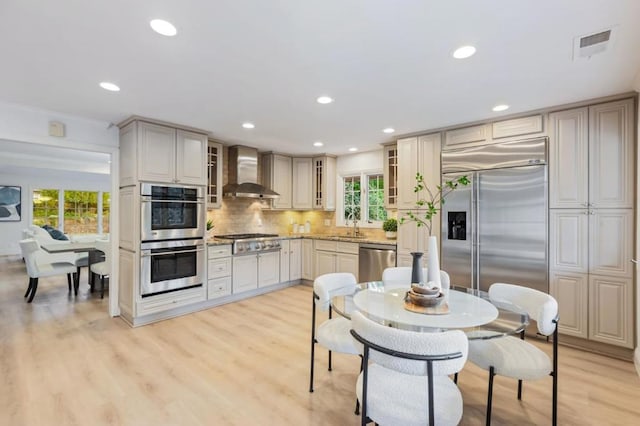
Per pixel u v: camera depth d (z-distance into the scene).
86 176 9.09
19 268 6.81
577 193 2.99
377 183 5.36
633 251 2.74
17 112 3.12
